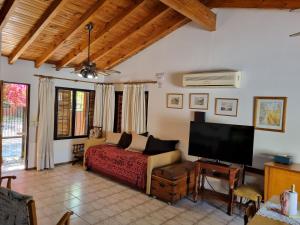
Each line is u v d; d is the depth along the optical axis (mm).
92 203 3705
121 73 5863
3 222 1789
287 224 1720
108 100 6027
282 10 3529
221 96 4191
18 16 3562
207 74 4141
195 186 3904
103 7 3814
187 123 4656
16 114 5078
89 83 6156
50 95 5289
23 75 4953
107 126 6039
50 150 5344
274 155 3576
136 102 5418
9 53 4570
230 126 3682
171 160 4484
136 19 4305
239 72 3887
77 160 5922
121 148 5309
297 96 3404
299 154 3389
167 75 4957
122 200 3877
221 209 3689
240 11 3941
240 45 3955
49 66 5371
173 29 4746
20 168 5211
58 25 4000
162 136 5051
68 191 4129
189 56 4609
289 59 3475
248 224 1712
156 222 3215
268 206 2055
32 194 3918
